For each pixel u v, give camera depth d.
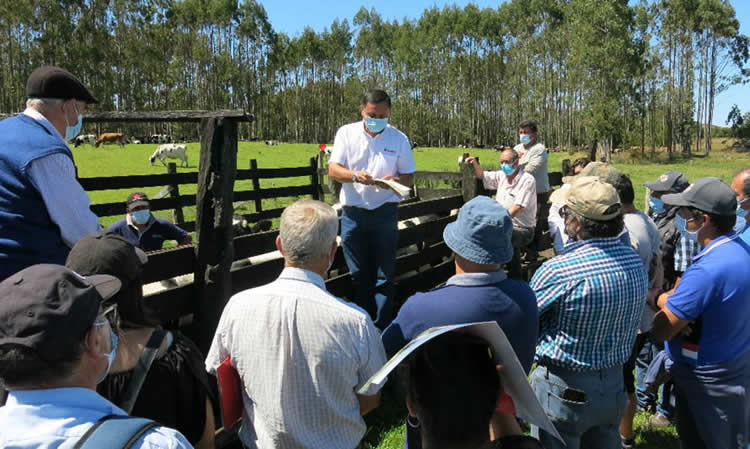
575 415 2.45
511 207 5.61
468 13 94.62
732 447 2.67
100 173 20.47
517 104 83.50
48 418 1.12
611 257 2.41
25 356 1.10
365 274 4.21
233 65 90.44
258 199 8.72
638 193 17.45
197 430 1.88
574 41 50.38
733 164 49.22
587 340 2.40
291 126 102.56
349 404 2.03
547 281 2.45
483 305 2.13
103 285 1.55
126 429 1.12
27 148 2.32
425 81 94.56
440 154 48.06
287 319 1.94
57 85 2.49
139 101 72.25
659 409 4.03
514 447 1.39
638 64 48.03
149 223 5.23
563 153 64.94
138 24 73.62
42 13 62.31
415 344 1.22
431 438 1.31
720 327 2.61
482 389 1.31
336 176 3.96
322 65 104.69
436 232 5.49
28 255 2.34
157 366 1.76
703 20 65.75
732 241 2.65
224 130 2.94
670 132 62.94
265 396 1.96
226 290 3.09
